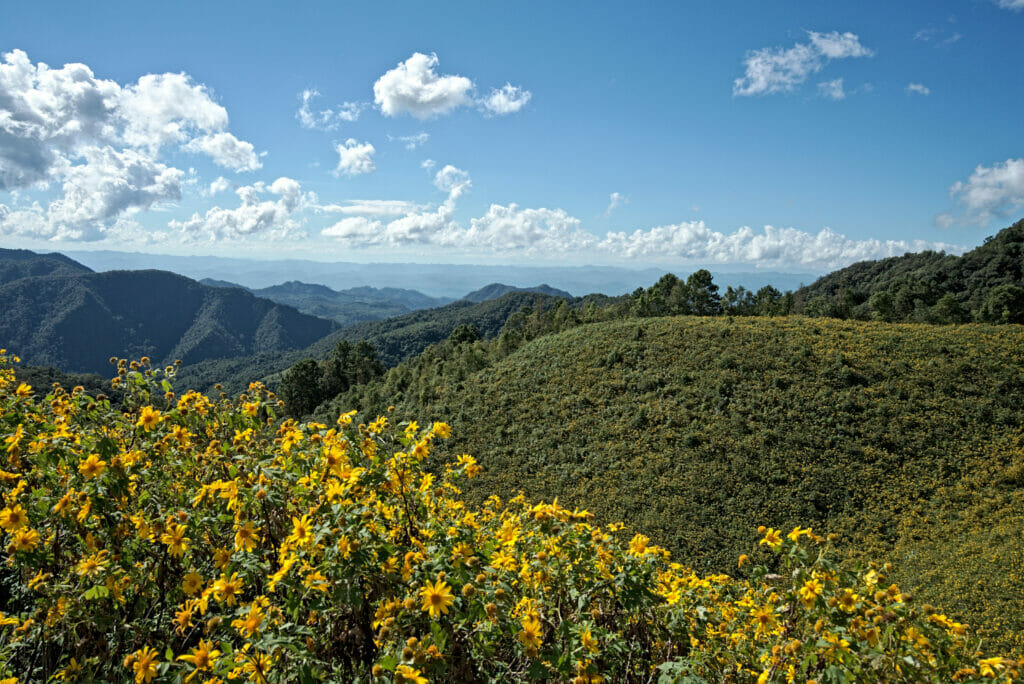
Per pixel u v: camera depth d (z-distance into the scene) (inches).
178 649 117.6
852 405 1206.9
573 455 1261.1
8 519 104.9
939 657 107.4
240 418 156.6
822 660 102.0
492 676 112.3
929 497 948.0
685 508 1011.9
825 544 116.0
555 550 126.8
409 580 100.0
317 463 121.7
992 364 1264.8
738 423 1210.0
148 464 130.6
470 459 135.1
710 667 120.6
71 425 141.4
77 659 105.7
